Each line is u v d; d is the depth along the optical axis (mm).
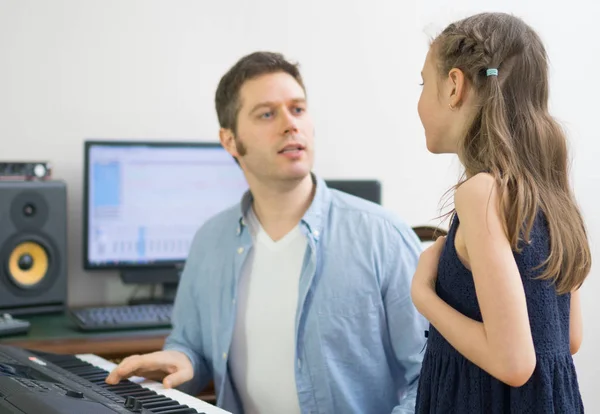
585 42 3268
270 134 1771
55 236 2578
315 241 1791
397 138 3150
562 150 1257
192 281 1963
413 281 1293
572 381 1239
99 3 2807
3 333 2320
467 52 1259
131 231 2719
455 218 1257
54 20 2766
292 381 1785
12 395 1237
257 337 1814
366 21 3098
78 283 2816
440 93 1302
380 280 1785
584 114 3266
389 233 1814
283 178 1768
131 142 2699
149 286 2893
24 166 2594
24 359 1640
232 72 1856
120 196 2701
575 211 1249
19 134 2746
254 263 1847
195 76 2922
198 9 2912
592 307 3244
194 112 2926
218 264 1895
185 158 2758
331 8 3057
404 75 3148
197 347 1968
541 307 1189
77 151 2805
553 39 3244
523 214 1163
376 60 3115
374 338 1773
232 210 1952
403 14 3135
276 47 3008
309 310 1771
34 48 2750
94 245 2688
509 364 1130
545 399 1184
